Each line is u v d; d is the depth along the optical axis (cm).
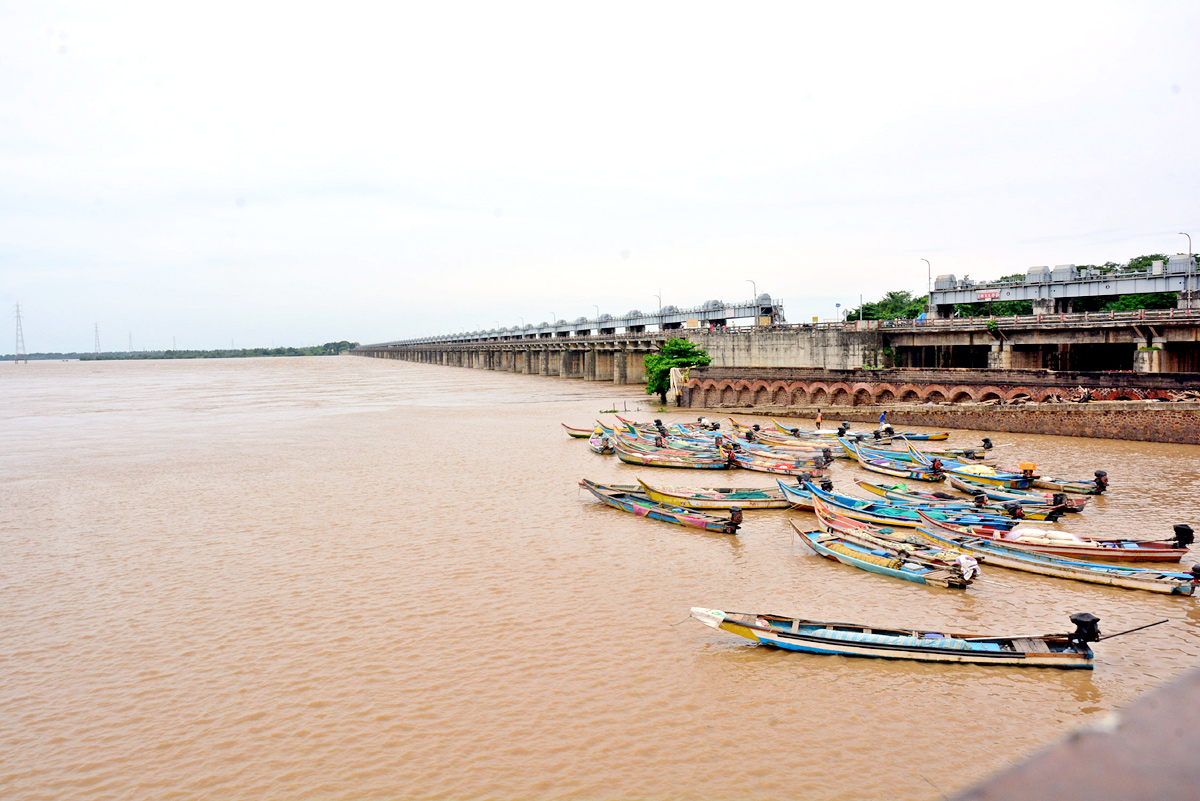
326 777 1958
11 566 3641
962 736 2052
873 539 3419
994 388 7025
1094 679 2314
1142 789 185
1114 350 8981
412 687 2381
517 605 2988
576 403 11119
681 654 2550
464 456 6384
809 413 8019
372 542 3850
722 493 4516
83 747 2120
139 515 4578
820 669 2423
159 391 16238
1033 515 3844
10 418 10469
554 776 1938
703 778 1912
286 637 2755
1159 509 4044
